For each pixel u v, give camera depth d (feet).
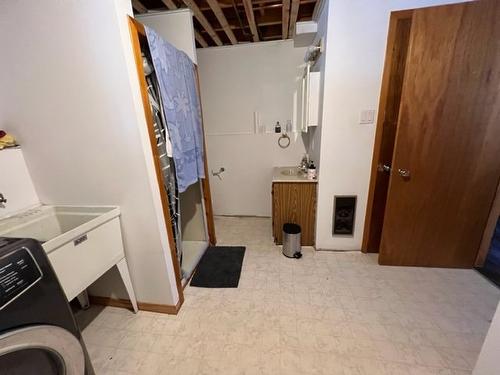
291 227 7.77
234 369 4.13
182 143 5.79
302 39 8.43
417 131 5.78
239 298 5.88
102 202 4.85
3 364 2.30
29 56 4.07
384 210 7.15
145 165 4.43
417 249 6.66
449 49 5.17
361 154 6.79
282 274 6.76
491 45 5.03
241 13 7.39
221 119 10.41
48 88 4.23
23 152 4.75
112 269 5.38
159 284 5.27
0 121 4.59
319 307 5.46
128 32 3.97
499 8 4.85
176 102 5.44
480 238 6.32
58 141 4.54
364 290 5.94
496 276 6.22
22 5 3.80
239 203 11.42
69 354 2.84
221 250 8.27
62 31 3.85
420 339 4.56
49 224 4.88
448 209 6.22
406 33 5.73
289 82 9.61
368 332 4.75
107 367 4.25
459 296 5.62
